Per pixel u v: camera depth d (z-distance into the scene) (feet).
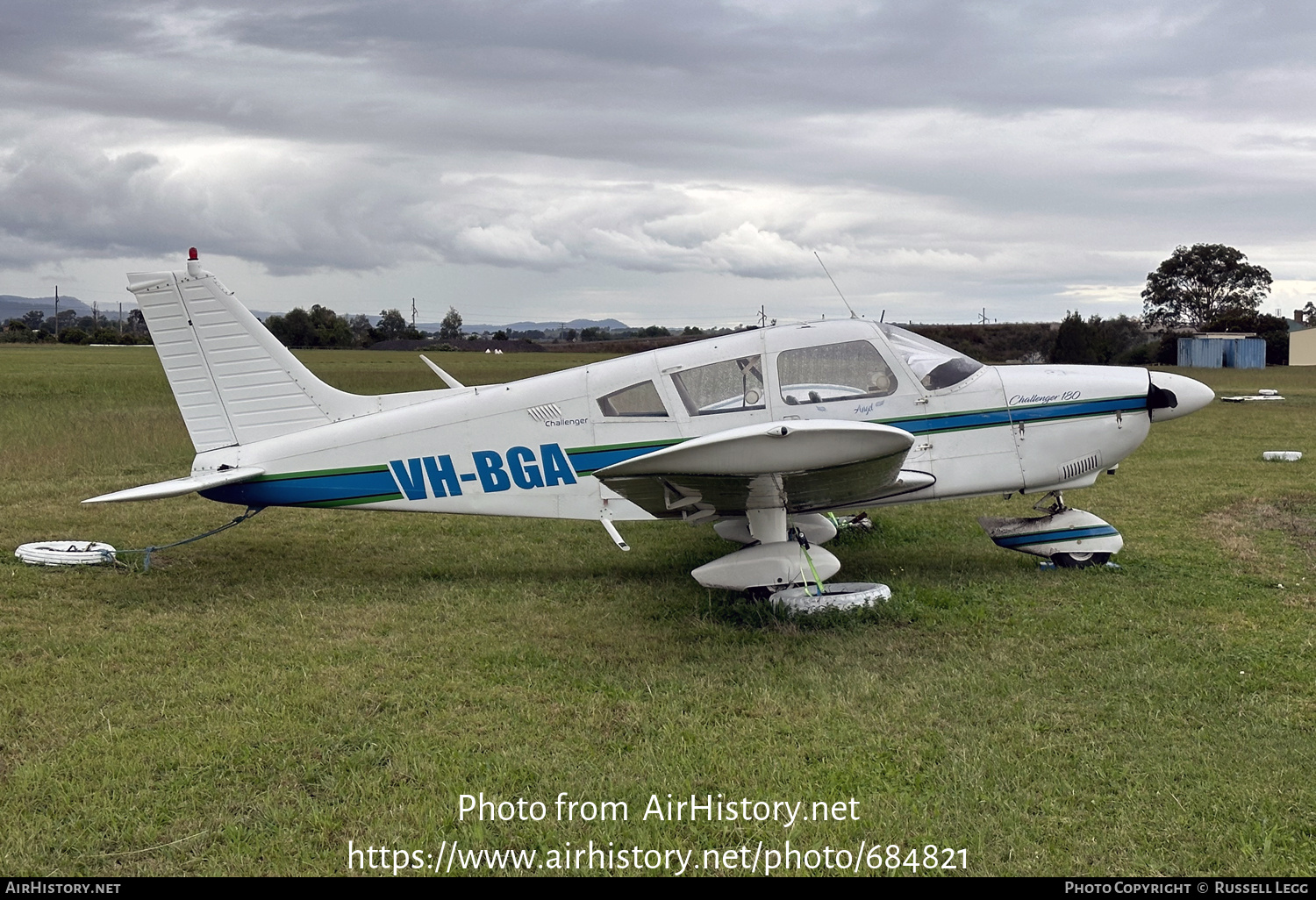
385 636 18.06
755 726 13.58
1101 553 22.76
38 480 35.37
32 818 10.99
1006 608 19.48
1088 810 11.25
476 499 21.89
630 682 15.42
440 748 12.92
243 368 22.29
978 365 22.58
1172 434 51.47
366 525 29.01
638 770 12.26
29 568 22.89
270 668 16.07
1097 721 13.67
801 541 20.61
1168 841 10.56
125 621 18.75
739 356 21.29
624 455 21.42
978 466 21.95
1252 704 14.16
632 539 27.32
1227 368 148.77
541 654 16.80
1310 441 47.98
